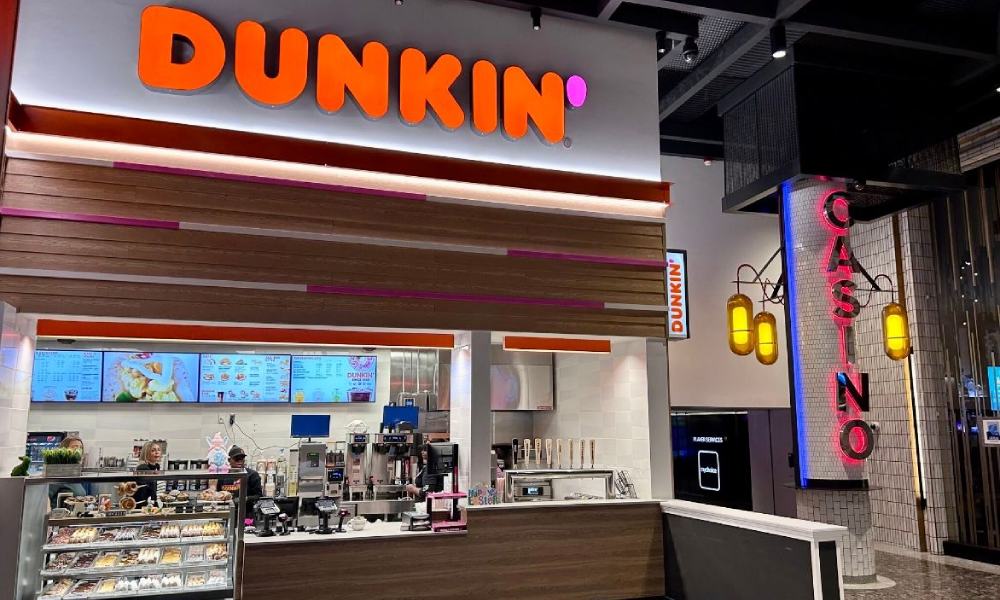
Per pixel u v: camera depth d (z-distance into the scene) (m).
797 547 4.99
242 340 6.22
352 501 6.04
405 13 6.51
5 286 5.18
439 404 8.43
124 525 4.75
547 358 8.52
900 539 9.83
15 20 5.23
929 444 9.55
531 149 6.77
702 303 10.48
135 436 7.89
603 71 7.18
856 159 7.60
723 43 7.77
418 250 6.20
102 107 5.58
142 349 7.94
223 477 4.82
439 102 6.38
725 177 8.66
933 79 8.00
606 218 6.90
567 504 6.27
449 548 5.82
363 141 6.20
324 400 8.43
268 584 5.30
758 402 10.49
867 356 10.50
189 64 5.73
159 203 5.56
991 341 9.09
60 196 5.36
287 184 5.88
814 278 7.65
